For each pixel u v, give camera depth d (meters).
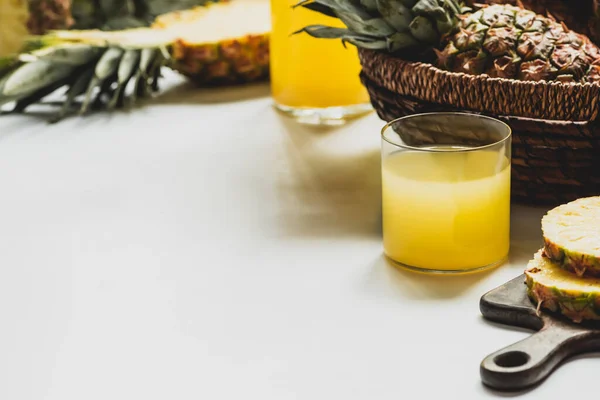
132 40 1.46
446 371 0.86
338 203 1.10
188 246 1.04
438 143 0.99
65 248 1.06
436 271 0.97
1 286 1.00
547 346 0.84
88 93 1.39
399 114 1.09
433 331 0.90
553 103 0.97
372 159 1.20
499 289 0.91
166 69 1.58
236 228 1.07
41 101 1.47
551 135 0.99
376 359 0.87
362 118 1.32
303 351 0.89
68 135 1.33
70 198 1.16
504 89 0.99
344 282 0.97
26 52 1.49
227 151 1.25
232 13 1.52
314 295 0.95
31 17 1.75
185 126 1.33
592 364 0.85
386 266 0.98
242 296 0.96
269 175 1.17
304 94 1.31
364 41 1.09
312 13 1.26
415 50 1.09
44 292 0.98
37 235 1.08
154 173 1.20
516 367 0.83
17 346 0.92
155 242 1.05
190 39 1.42
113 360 0.89
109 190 1.17
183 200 1.13
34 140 1.32
